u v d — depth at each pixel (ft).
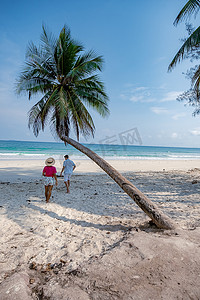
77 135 33.58
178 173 42.19
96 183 30.42
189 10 23.08
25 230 11.72
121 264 7.27
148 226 11.96
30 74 31.14
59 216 14.65
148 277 6.45
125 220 13.65
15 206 16.88
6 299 5.66
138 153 151.64
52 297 5.79
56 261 8.26
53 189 25.13
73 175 39.50
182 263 7.13
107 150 159.94
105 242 9.75
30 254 8.86
